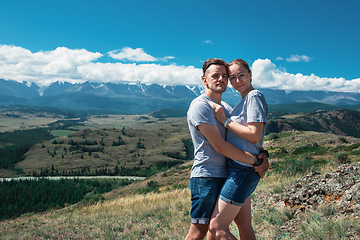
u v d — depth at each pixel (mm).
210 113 2033
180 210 7234
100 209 11938
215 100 2336
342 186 4312
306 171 11805
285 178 10055
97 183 141750
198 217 2119
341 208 3768
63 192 119438
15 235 8070
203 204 2090
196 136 2131
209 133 1977
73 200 110188
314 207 4230
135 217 7293
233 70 2215
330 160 14852
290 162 13922
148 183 39094
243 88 2229
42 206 101125
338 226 3080
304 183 5449
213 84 2234
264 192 6836
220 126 2184
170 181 35312
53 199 108875
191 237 2191
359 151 15570
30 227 10023
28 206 99062
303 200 4590
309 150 19922
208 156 2096
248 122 2021
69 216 11281
